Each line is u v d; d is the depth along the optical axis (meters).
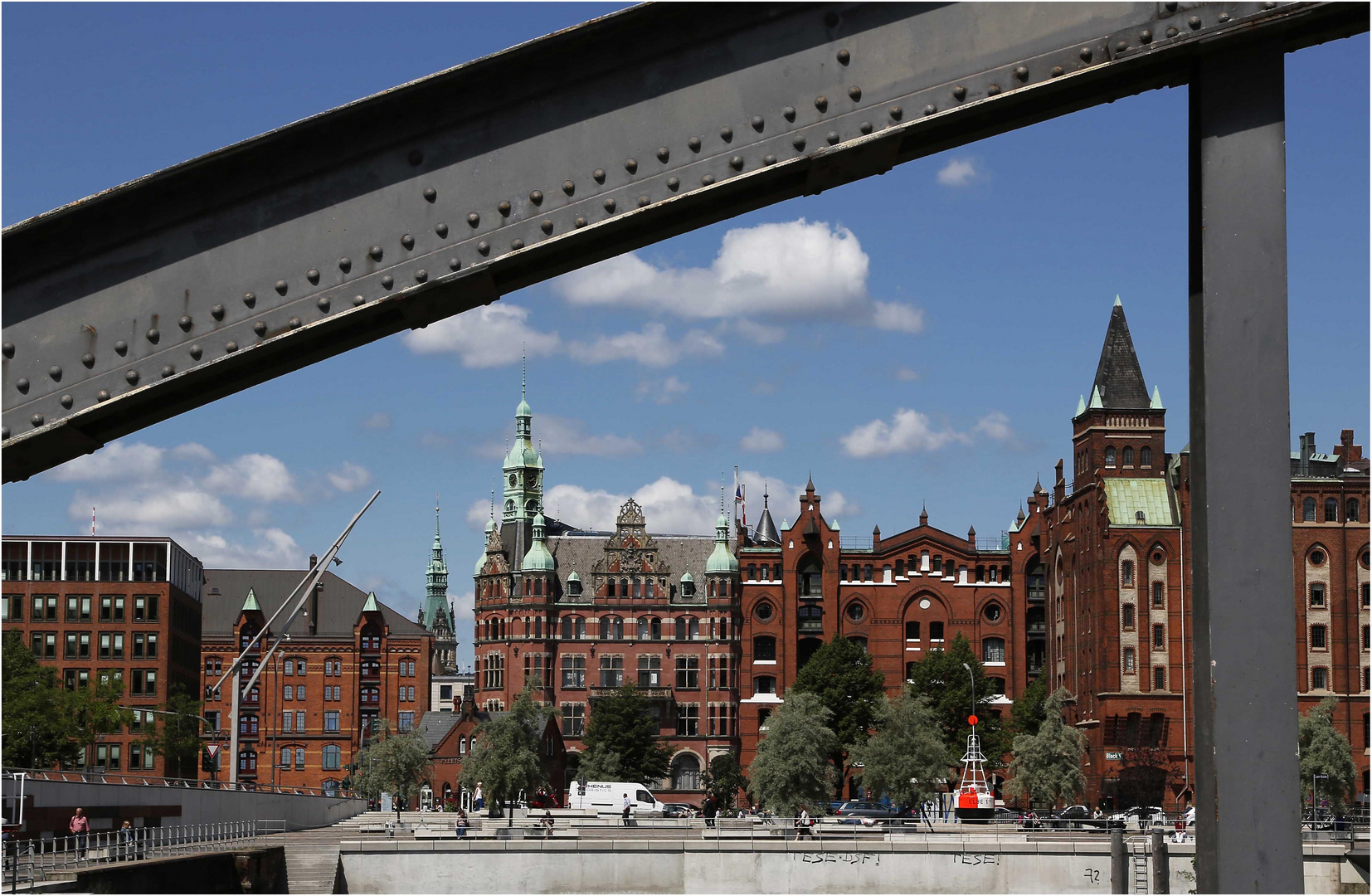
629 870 65.75
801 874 65.44
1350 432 123.94
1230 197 6.96
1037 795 110.62
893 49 7.35
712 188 7.32
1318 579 120.81
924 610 150.62
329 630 175.12
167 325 7.30
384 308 7.35
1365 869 60.75
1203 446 6.84
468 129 7.40
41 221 7.17
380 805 127.62
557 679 153.25
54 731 101.69
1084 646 128.75
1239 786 6.47
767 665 151.62
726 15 7.36
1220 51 7.07
